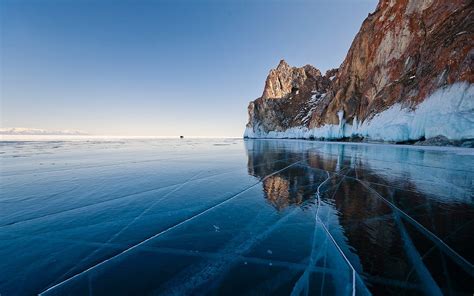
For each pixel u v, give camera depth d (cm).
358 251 364
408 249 364
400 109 2142
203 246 396
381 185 744
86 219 523
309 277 308
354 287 286
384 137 2259
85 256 370
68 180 923
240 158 1659
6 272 330
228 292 284
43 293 289
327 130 3881
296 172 1056
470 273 303
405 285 286
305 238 419
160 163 1402
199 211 570
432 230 421
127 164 1365
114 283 304
